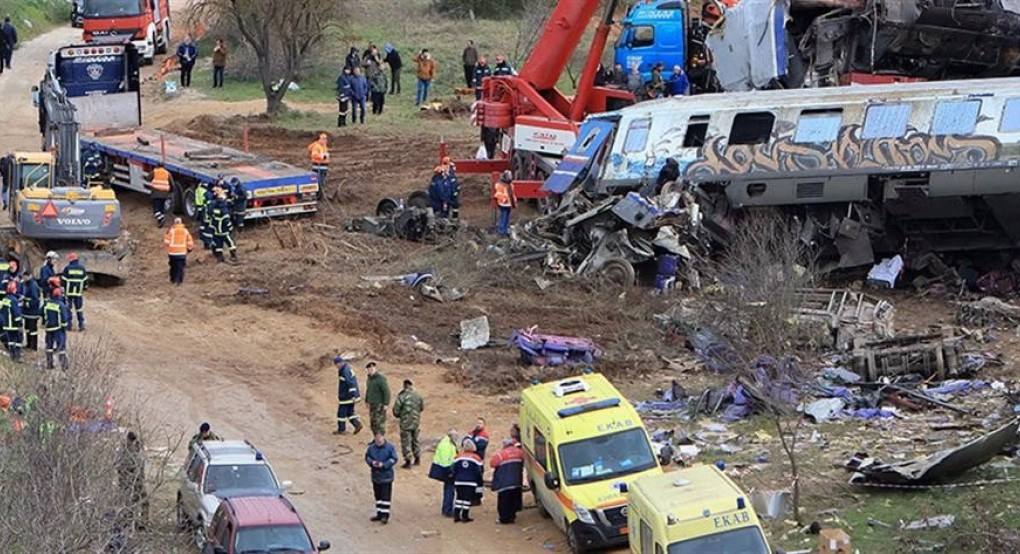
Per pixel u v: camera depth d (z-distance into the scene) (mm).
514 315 80750
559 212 87375
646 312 80312
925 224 86375
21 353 73000
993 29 94312
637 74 120000
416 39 160625
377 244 92938
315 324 79500
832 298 78062
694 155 85750
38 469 47781
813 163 84562
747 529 47281
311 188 98250
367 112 135625
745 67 98688
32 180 94312
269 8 128250
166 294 84812
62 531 44438
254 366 74625
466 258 87062
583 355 74250
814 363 72062
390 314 80750
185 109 135250
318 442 66188
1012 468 58469
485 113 99812
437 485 62031
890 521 53906
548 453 55656
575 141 91312
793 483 55406
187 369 73812
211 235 90688
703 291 80438
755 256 75062
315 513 58375
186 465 56344
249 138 123562
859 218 85375
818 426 65375
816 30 96438
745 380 68000
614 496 53750
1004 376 70875
